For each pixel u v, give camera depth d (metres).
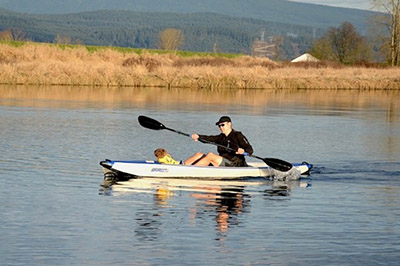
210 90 70.31
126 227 14.46
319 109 50.31
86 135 30.64
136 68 72.94
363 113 48.06
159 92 63.75
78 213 15.61
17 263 12.01
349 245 13.40
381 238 13.94
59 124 34.78
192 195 17.98
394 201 17.78
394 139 32.72
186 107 48.09
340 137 33.12
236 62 95.69
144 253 12.70
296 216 15.79
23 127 33.03
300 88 80.00
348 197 18.22
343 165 24.23
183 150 27.14
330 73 92.19
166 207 16.44
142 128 34.09
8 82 65.50
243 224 14.91
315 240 13.73
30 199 16.97
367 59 148.38
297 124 38.84
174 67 77.94
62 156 24.31
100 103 48.97
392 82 85.56
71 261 12.18
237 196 18.00
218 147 21.36
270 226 14.78
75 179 19.86
